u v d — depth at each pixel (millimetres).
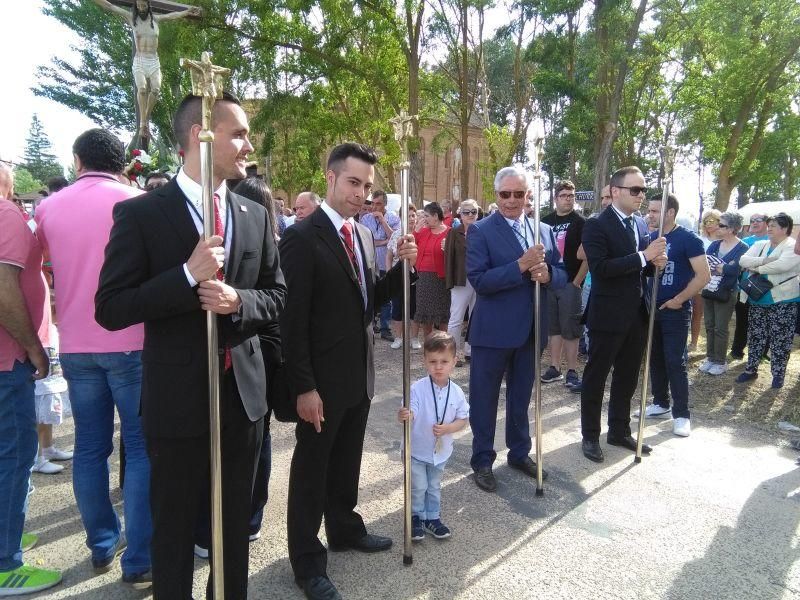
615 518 3361
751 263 5934
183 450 2037
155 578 2086
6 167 2777
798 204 14109
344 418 2789
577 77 15344
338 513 2928
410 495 2822
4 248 2379
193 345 2014
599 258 4016
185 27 14547
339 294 2584
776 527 3283
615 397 4434
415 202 16062
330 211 2664
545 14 14117
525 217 3980
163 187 2082
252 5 14742
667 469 4051
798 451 4410
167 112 17344
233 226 2131
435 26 16594
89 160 2701
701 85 17172
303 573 2586
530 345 3887
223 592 2039
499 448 4426
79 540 3068
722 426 4953
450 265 6703
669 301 4605
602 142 14906
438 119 21031
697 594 2674
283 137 22344
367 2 15227
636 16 14188
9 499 2588
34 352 2568
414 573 2791
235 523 2217
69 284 2553
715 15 15680
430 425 3055
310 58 15945
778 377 5832
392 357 7320
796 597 2666
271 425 4879
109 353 2557
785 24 14383
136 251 1956
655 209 4738
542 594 2645
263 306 2080
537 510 3447
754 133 17953
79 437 2699
